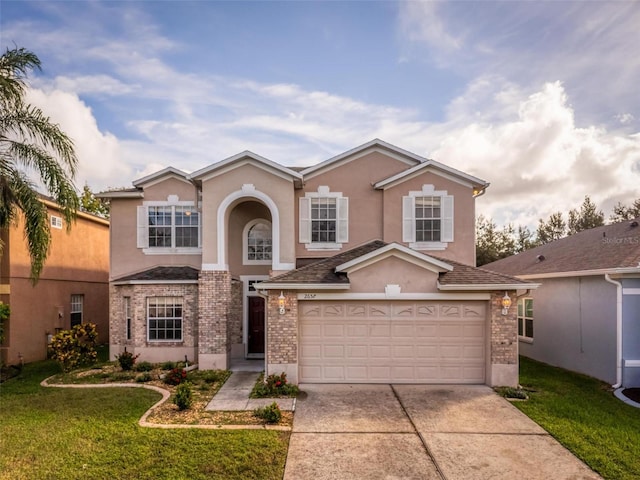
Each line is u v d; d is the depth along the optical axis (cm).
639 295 1208
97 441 767
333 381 1214
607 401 1062
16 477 632
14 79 1334
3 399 1066
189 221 1675
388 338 1218
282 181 1469
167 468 661
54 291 1883
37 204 1332
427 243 1558
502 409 982
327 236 1597
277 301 1194
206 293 1441
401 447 767
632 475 659
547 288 1602
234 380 1267
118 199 1683
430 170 1568
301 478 649
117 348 1620
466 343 1211
